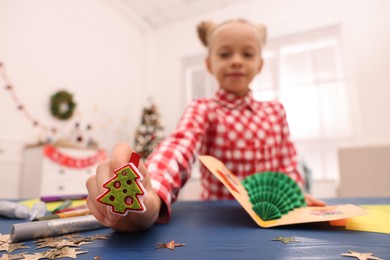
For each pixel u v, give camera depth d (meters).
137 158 0.27
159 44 3.31
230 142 0.68
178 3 2.92
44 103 2.18
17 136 1.98
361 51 2.36
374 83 2.29
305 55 2.59
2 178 1.87
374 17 2.35
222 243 0.24
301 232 0.28
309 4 2.60
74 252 0.22
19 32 2.05
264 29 0.78
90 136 2.58
